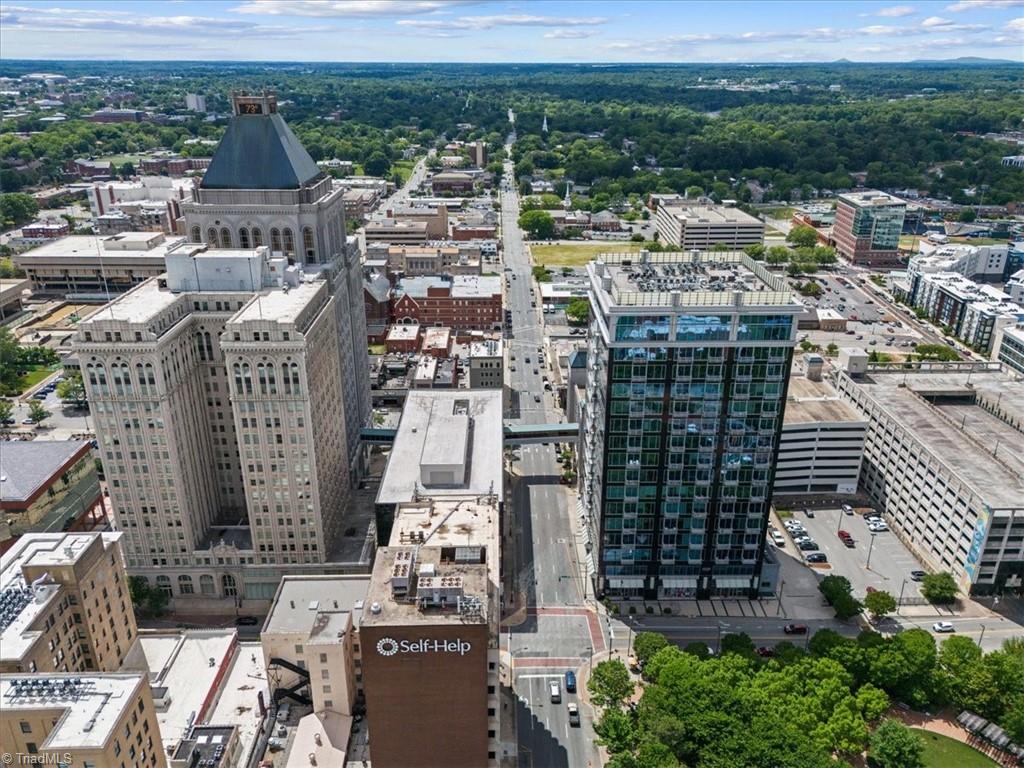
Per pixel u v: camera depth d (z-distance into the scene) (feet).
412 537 422.41
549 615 568.82
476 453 592.60
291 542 569.23
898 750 423.64
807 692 457.68
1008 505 565.94
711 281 547.49
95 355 505.66
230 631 499.10
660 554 568.82
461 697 367.04
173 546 566.77
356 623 459.73
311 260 617.21
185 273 565.12
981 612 575.38
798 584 605.73
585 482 647.97
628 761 409.90
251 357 512.22
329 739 426.10
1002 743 453.99
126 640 471.62
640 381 512.63
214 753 398.01
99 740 317.22
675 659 475.31
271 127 604.49
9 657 370.94
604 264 587.27
